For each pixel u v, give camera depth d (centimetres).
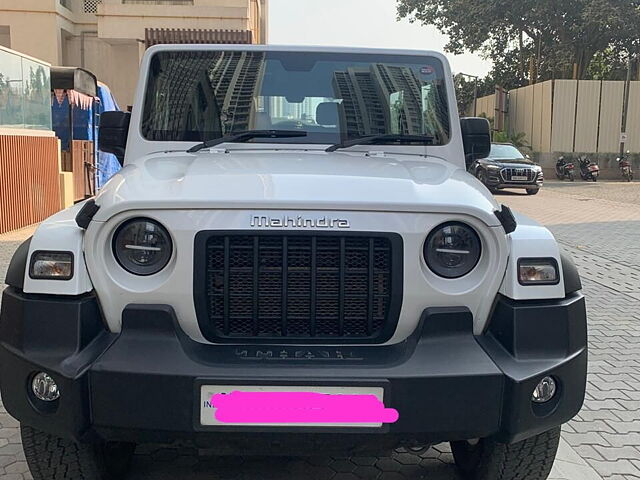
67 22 2478
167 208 250
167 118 373
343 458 354
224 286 253
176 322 252
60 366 241
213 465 343
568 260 284
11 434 368
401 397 240
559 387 257
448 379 241
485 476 299
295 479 331
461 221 258
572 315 263
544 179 3028
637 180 2995
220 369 240
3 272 756
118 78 2331
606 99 3042
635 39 3312
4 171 1048
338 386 238
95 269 253
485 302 261
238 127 374
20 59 1138
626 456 363
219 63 384
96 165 1557
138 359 243
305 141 371
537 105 3180
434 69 392
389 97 382
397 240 254
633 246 1059
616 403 434
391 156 361
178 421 239
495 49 3972
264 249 254
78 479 280
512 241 265
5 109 1080
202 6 2172
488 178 2031
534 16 3322
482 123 393
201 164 309
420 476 337
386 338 260
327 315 258
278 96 377
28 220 1136
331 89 380
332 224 252
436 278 259
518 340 255
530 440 281
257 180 272
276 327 258
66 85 1406
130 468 338
